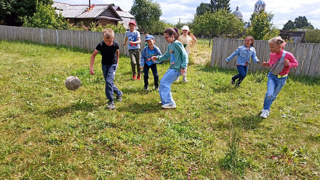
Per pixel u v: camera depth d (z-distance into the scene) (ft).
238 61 20.76
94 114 14.02
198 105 16.38
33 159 9.37
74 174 8.63
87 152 10.08
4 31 58.44
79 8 104.68
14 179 8.23
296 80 24.71
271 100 14.51
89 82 20.76
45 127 11.95
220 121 13.44
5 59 30.94
